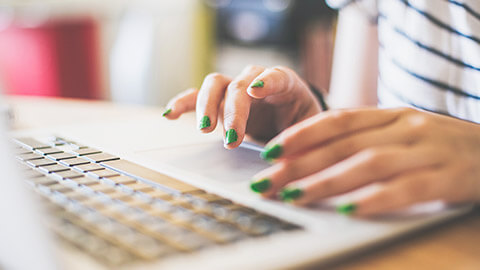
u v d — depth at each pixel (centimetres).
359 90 83
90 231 22
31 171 33
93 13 223
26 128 58
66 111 74
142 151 42
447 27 59
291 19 199
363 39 81
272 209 26
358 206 25
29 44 210
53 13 217
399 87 65
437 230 27
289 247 22
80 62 222
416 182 27
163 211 25
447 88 60
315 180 27
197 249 21
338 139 29
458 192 28
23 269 19
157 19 216
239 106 39
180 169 35
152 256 20
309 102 52
